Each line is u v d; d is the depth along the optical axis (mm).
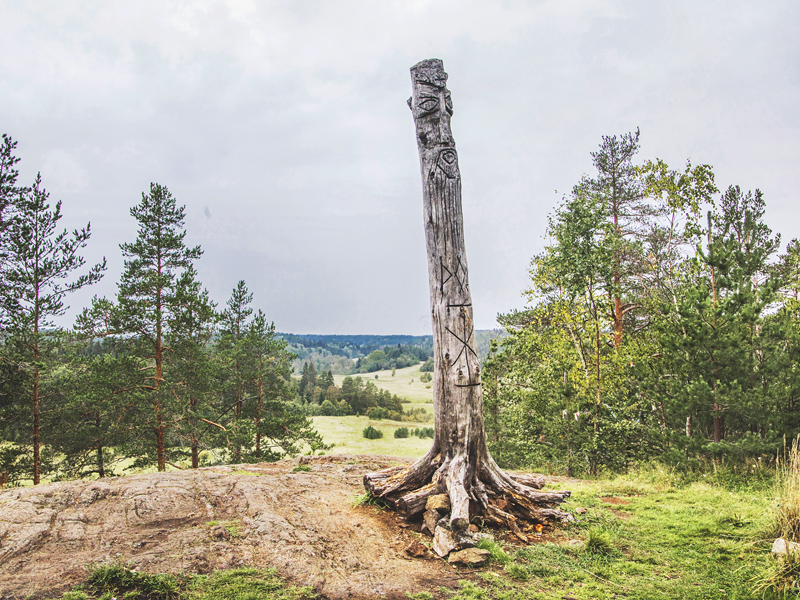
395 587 4312
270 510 5844
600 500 7570
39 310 16219
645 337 14445
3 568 4199
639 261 18188
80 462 18781
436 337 6512
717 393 9445
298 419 23203
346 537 5371
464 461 6184
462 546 5195
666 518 6387
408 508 5867
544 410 13766
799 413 8984
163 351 18734
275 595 3979
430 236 6535
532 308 17266
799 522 4875
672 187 14016
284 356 23719
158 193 18375
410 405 87125
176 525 5426
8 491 6051
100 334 16984
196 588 4008
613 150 20469
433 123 6582
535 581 4539
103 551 4617
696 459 9750
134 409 17688
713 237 11016
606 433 11875
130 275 17641
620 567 4793
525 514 6203
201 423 20547
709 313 10023
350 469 9016
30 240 15812
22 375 16188
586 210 12648
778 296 10445
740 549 5004
